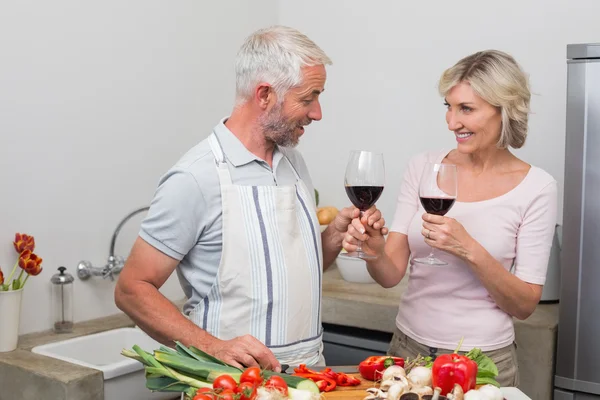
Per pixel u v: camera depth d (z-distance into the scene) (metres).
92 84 2.33
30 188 2.17
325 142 3.07
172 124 2.66
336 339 2.44
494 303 1.67
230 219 1.44
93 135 2.35
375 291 2.47
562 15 2.50
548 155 2.56
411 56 2.82
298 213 1.55
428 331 1.69
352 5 2.94
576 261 1.97
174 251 1.42
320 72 1.43
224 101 2.90
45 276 2.24
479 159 1.71
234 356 1.27
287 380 1.20
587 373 1.98
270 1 3.09
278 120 1.44
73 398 1.80
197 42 2.74
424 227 1.54
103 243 2.42
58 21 2.21
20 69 2.11
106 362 2.28
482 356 1.32
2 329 2.02
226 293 1.45
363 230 1.51
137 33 2.48
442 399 1.11
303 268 1.50
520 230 1.65
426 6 2.77
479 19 2.66
